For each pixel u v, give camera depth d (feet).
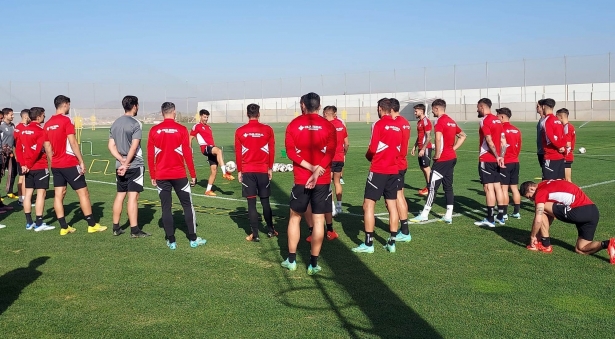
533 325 14.66
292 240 19.89
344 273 19.58
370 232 22.22
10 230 27.35
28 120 35.22
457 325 14.69
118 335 14.24
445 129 27.37
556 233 25.07
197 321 15.14
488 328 14.47
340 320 15.11
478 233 25.67
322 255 22.12
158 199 37.06
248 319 15.25
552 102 31.12
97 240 24.99
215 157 38.83
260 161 24.70
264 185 24.91
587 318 15.12
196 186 43.96
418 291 17.48
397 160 22.44
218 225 28.27
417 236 25.17
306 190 19.34
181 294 17.38
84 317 15.52
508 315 15.38
